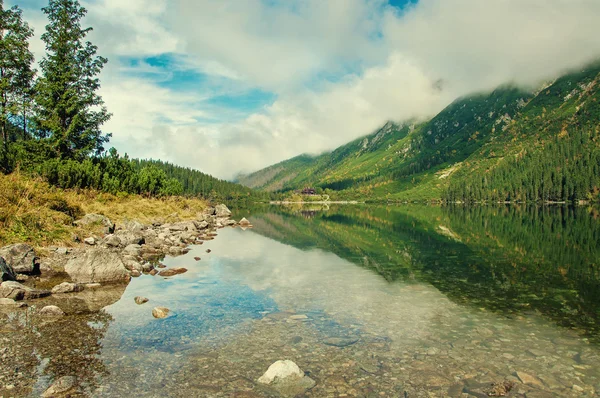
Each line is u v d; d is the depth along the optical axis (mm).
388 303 14273
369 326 11562
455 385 7809
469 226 53375
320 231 48406
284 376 7832
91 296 14336
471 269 21703
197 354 9172
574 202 162125
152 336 10273
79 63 53312
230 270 20641
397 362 8930
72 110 49906
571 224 55406
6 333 10055
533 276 19594
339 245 33469
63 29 50844
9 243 19156
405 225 57500
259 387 7555
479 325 11781
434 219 73000
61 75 49875
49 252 19875
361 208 161875
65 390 7020
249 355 9188
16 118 50781
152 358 8828
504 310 13430
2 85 47438
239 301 14250
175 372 8133
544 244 32469
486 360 9109
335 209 151500
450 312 13141
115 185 51219
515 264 23219
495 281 18406
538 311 13336
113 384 7430
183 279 18016
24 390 7016
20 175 29922
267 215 98188
